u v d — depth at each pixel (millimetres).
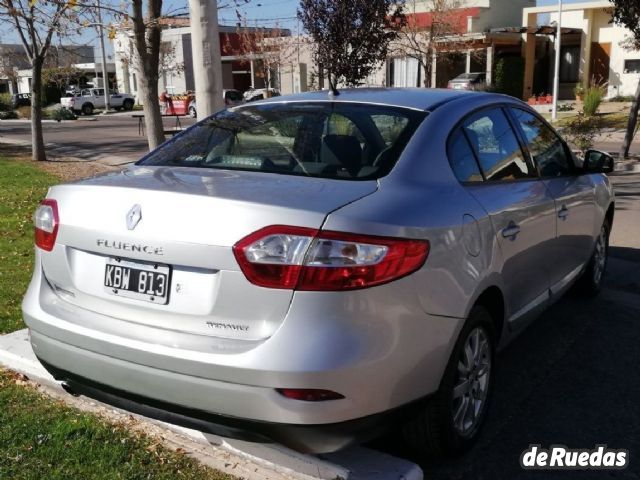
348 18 13516
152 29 8664
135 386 2781
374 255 2607
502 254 3455
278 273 2543
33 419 3562
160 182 2980
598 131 16141
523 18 33969
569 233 4598
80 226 2947
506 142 4012
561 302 5676
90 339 2859
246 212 2609
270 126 3637
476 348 3314
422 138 3324
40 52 17172
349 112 3596
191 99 38250
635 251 7312
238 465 3168
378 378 2633
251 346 2562
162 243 2703
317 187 2893
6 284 5750
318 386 2508
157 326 2770
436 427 3078
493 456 3373
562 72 34625
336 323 2545
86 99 48125
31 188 11883
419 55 25891
